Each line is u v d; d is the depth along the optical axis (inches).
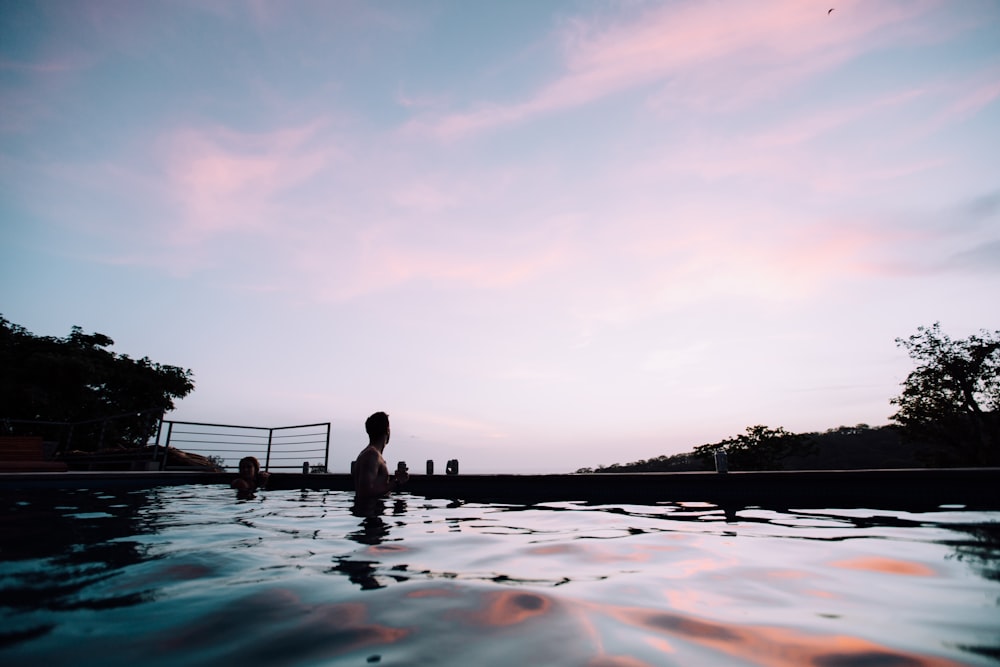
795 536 106.9
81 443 837.8
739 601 59.3
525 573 74.5
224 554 89.4
